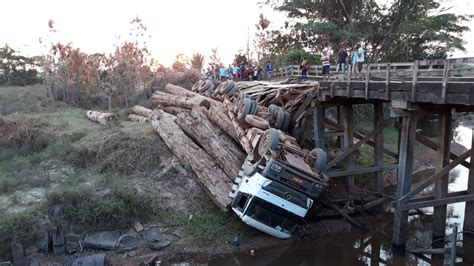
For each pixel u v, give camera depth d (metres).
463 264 10.59
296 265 11.43
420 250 11.05
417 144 25.70
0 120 19.03
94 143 16.44
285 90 16.47
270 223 11.47
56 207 12.09
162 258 11.23
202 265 11.05
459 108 11.03
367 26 32.72
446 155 11.29
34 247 11.02
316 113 14.77
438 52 33.28
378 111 15.30
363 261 11.53
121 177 14.38
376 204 14.57
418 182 18.81
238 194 11.59
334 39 32.56
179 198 13.52
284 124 15.24
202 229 12.24
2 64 36.94
